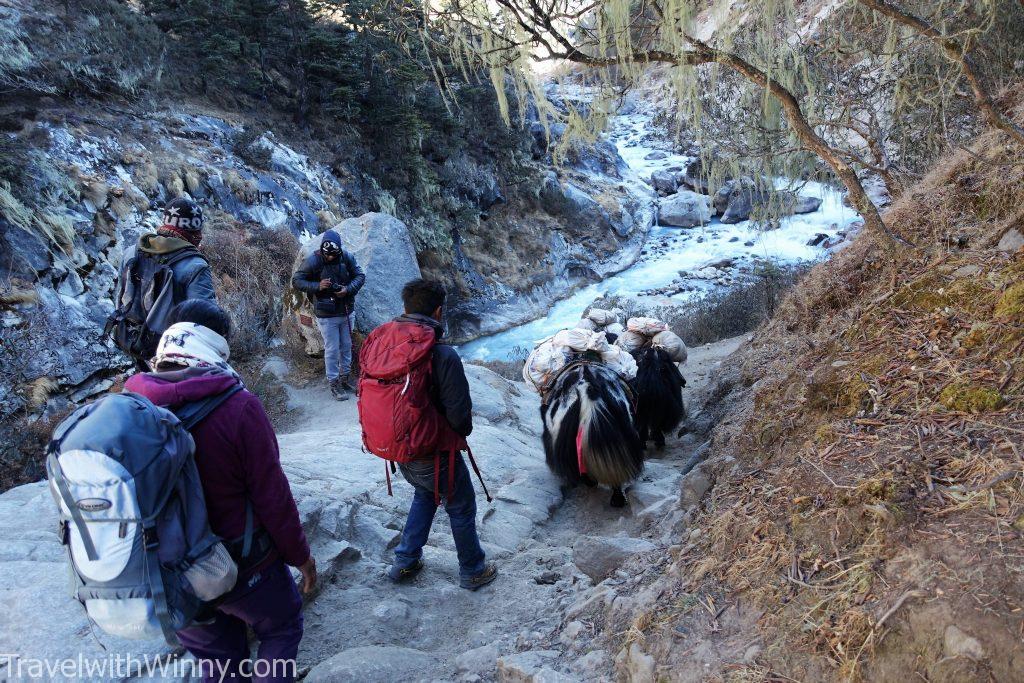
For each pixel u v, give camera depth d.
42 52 16.52
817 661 2.57
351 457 6.73
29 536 4.36
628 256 29.41
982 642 2.25
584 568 4.30
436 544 5.49
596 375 6.03
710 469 4.37
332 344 9.52
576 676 3.21
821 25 5.54
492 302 24.66
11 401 10.31
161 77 19.27
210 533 2.50
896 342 4.03
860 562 2.77
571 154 33.62
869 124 5.99
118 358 12.13
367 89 23.72
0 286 11.10
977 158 5.02
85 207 13.48
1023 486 2.66
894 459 3.17
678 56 3.61
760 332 8.98
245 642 2.99
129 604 2.28
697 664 2.84
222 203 16.41
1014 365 3.32
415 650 4.02
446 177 25.88
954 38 3.92
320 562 4.64
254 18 21.52
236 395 2.68
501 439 8.26
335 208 19.95
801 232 25.67
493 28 3.76
